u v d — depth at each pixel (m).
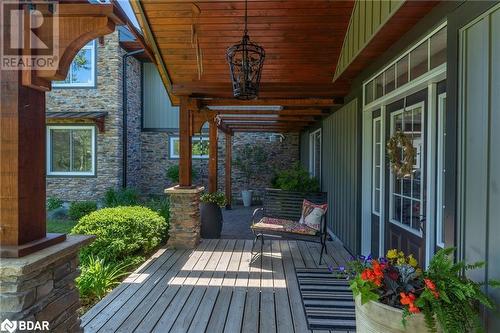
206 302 3.17
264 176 11.81
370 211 4.32
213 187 7.91
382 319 1.76
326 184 6.95
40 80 1.71
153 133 11.75
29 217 1.68
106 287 3.62
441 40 2.45
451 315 1.62
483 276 1.85
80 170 10.28
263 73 4.68
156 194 11.70
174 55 4.45
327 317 2.87
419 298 1.70
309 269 4.16
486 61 1.84
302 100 5.47
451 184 2.12
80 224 4.62
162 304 3.12
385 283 1.89
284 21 3.87
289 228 4.79
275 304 3.12
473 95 1.95
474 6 1.93
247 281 3.73
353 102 4.78
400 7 2.45
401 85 3.15
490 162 1.80
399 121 3.45
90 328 2.68
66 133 10.29
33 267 1.51
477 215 1.91
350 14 3.77
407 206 3.28
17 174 1.60
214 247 5.21
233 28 4.01
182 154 5.29
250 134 11.86
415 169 3.10
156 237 5.20
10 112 1.60
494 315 1.74
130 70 10.92
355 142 4.68
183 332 2.62
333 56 4.38
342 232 5.48
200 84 4.96
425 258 2.85
